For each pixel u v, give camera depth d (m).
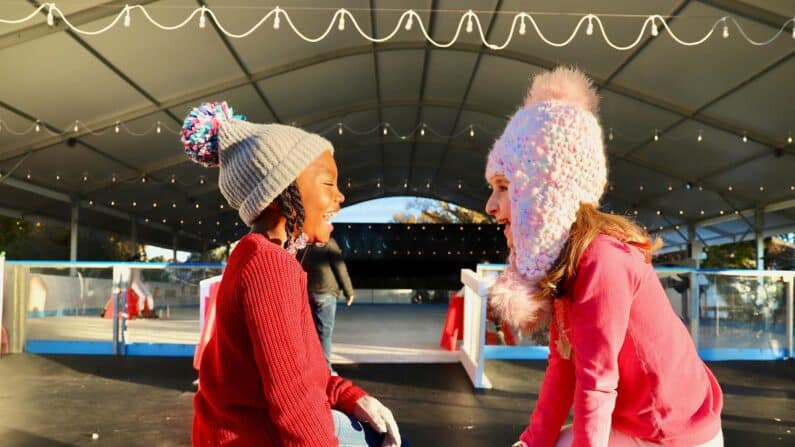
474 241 20.19
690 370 1.18
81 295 5.45
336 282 4.38
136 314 5.45
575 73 1.29
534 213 1.15
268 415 1.00
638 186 15.85
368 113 13.46
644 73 8.77
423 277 20.23
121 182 13.48
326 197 1.12
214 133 1.15
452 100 12.59
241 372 1.00
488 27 8.41
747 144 10.30
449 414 3.45
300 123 12.50
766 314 5.49
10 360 4.92
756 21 6.43
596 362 1.09
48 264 5.41
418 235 20.20
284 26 7.79
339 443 1.02
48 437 2.97
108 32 6.80
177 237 22.58
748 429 3.24
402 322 7.86
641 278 1.14
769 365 5.05
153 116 9.92
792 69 7.33
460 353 5.03
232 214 22.42
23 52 6.77
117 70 7.87
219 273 5.54
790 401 3.85
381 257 20.20
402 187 24.91
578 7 7.05
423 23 8.41
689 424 1.15
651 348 1.14
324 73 10.14
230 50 8.23
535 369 4.70
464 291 4.98
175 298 5.49
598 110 1.29
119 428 3.12
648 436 1.17
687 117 9.85
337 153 17.34
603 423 1.08
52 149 10.23
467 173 20.88
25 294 5.36
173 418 3.30
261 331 0.93
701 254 17.61
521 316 1.18
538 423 1.40
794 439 3.07
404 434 3.07
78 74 7.66
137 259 18.20
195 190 17.09
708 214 16.28
